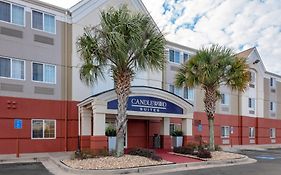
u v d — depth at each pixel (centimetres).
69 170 1357
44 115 2036
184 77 2138
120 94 1614
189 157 1870
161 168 1487
